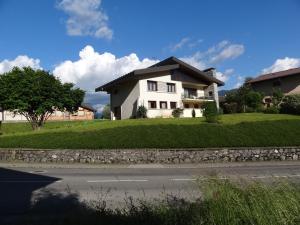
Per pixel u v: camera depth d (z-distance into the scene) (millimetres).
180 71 53469
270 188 6793
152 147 26469
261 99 56656
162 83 50812
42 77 45062
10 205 10445
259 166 23078
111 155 25188
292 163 24828
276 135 29828
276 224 5828
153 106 49688
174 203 7832
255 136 29266
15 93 43406
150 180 15922
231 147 26859
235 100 58000
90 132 29172
